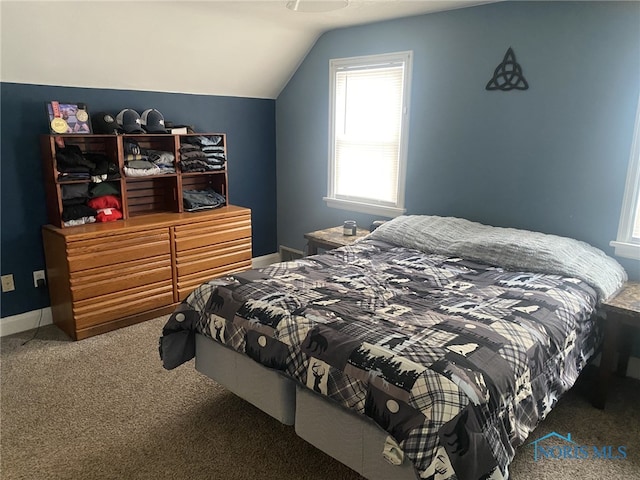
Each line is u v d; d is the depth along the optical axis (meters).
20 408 2.34
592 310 2.27
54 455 2.02
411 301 2.14
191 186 4.01
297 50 3.98
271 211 4.71
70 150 3.06
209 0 2.91
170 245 3.40
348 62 3.79
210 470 1.95
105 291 3.11
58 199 3.02
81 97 3.25
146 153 3.45
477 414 1.45
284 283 2.33
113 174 3.24
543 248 2.60
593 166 2.73
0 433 2.16
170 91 3.72
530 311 2.01
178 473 1.93
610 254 2.74
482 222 3.27
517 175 3.05
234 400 2.46
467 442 1.41
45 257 3.21
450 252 2.89
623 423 2.28
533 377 1.75
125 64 3.25
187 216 3.53
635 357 2.67
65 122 3.01
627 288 2.51
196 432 2.19
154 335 3.15
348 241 3.42
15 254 3.12
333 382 1.70
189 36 3.26
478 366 1.57
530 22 2.84
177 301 3.52
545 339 1.86
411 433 1.45
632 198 2.61
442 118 3.34
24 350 2.92
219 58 3.62
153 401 2.43
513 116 3.00
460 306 2.07
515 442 1.62
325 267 2.65
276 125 4.54
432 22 3.27
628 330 2.60
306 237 3.68
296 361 1.83
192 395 2.50
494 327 1.83
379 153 3.78
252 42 3.62
